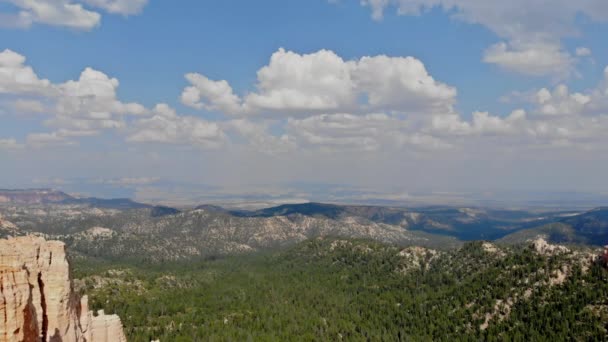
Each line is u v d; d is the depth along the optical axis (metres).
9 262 69.75
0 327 64.19
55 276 89.81
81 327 104.88
